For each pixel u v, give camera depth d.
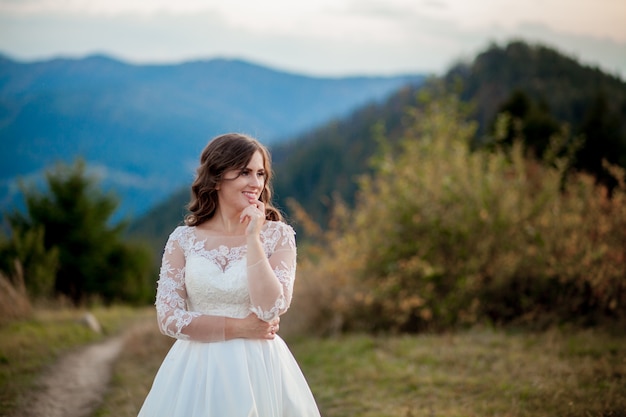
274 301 3.10
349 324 9.70
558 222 9.21
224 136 3.37
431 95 11.84
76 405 6.19
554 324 8.34
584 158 22.78
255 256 3.11
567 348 7.00
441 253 9.65
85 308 16.45
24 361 7.93
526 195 9.92
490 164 10.26
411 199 9.91
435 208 9.70
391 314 9.56
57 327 10.45
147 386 6.85
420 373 6.46
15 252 16.38
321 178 73.25
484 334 8.09
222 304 3.22
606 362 6.16
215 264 3.25
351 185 67.50
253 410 3.06
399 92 86.88
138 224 81.00
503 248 9.43
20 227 19.75
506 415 4.88
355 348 7.98
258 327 3.19
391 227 9.91
